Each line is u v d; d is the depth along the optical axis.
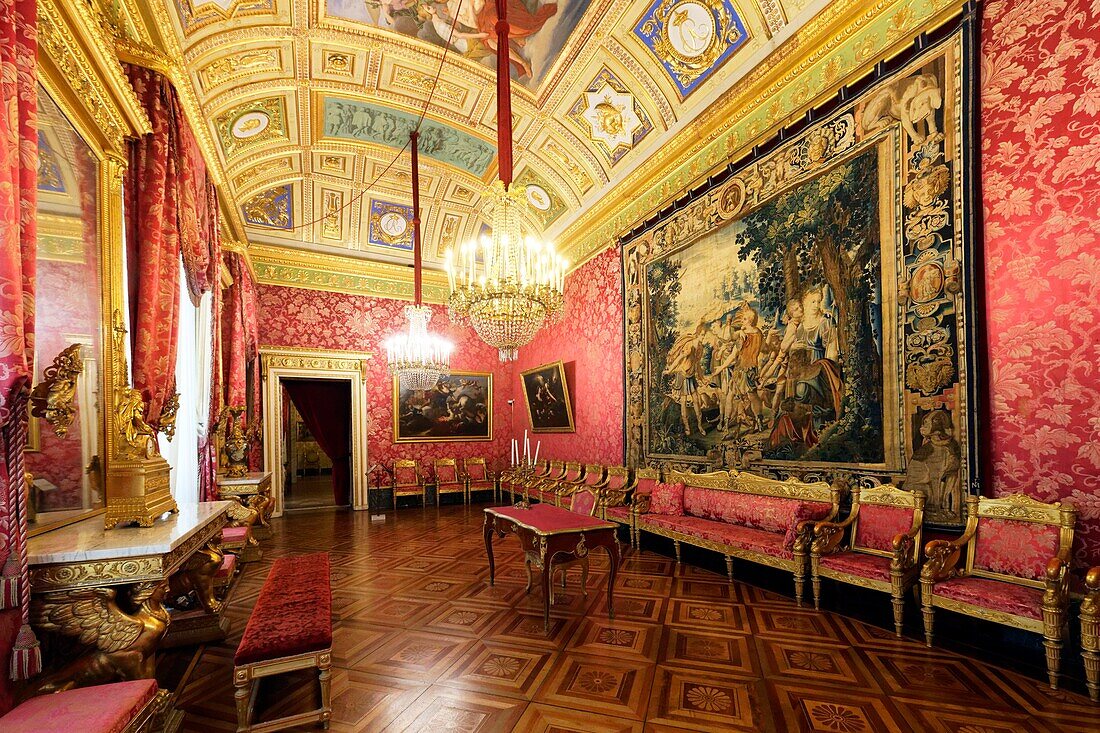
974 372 3.74
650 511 6.78
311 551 7.22
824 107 5.03
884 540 4.30
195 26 5.17
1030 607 3.14
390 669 3.46
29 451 2.91
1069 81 3.33
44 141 3.00
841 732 2.66
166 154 4.29
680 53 6.17
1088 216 3.24
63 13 2.97
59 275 3.17
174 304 4.32
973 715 2.80
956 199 3.90
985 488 3.72
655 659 3.56
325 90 7.17
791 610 4.53
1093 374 3.21
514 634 4.05
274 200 10.08
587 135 7.92
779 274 5.51
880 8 4.49
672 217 7.20
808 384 5.15
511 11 5.98
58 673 2.51
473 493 12.19
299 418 20.83
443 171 9.76
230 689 3.29
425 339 8.41
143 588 2.72
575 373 9.74
